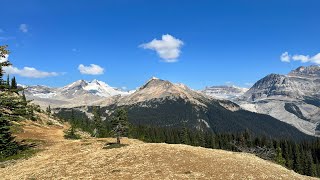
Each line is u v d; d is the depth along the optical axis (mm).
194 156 52844
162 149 57031
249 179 43219
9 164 57312
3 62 62344
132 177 43406
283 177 46469
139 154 54281
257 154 98000
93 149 64688
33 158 60062
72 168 49906
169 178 42562
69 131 106438
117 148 61906
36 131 104562
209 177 43156
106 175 44875
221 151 61219
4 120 63000
